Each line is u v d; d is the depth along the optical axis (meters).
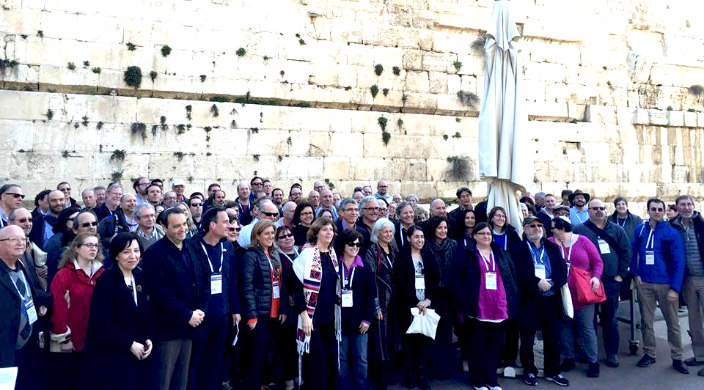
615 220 10.62
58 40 11.98
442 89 15.67
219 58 13.36
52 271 6.01
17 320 4.66
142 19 12.71
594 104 17.80
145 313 5.12
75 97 12.05
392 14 15.23
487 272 6.73
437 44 15.73
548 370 7.11
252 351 6.14
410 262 6.90
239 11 13.62
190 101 13.04
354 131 14.61
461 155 15.73
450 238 7.58
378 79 14.96
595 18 18.00
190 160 12.90
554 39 17.33
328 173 14.22
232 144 13.32
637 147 18.11
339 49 14.60
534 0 17.06
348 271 6.38
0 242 4.65
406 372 6.88
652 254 7.83
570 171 17.12
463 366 7.63
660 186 18.27
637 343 8.42
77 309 5.21
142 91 12.70
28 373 4.98
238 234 7.20
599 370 7.62
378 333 6.54
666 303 7.70
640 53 18.52
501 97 7.94
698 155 18.97
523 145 7.80
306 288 6.08
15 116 11.55
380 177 14.76
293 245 7.01
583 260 7.49
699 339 7.76
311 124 14.16
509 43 7.93
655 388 6.91
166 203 9.56
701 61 19.19
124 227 7.43
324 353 6.20
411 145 15.20
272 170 13.65
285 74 13.99
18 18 11.70
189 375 5.57
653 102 18.64
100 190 9.52
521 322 7.12
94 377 4.75
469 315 6.75
